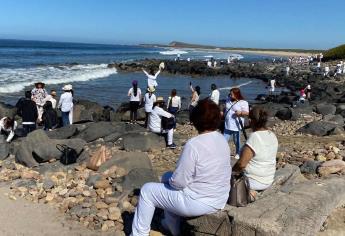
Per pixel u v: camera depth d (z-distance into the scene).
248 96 34.84
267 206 5.35
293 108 22.62
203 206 5.07
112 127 13.95
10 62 52.47
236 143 10.75
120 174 8.20
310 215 5.38
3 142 11.48
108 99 27.98
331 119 18.22
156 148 12.20
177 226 5.64
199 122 5.11
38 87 15.73
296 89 40.31
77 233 6.08
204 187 5.04
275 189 6.21
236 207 5.33
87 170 8.92
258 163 6.02
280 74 54.75
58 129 13.93
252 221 4.94
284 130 16.75
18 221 6.41
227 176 5.18
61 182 8.13
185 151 5.00
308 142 13.09
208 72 56.53
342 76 49.62
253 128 6.18
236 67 64.00
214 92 17.81
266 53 182.62
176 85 41.09
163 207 5.30
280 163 9.94
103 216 6.48
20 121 16.94
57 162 9.45
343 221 5.97
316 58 81.69
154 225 6.00
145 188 5.43
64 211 6.81
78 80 37.47
